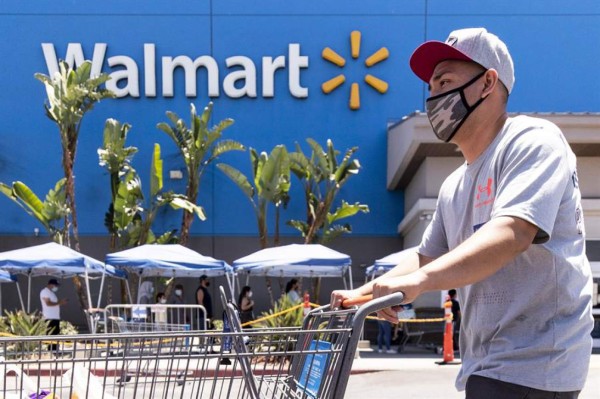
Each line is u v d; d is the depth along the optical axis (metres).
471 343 1.83
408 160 12.66
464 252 1.47
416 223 13.12
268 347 1.89
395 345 12.12
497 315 1.70
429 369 8.64
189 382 1.98
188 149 14.20
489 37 1.77
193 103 15.20
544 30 14.70
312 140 13.73
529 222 1.47
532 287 1.64
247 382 1.76
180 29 15.14
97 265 10.86
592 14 14.64
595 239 11.55
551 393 1.61
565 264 1.63
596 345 11.30
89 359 1.73
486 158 1.76
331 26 15.10
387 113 15.04
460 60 1.78
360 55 15.11
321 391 1.73
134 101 15.16
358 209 13.91
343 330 1.67
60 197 13.66
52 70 14.97
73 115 13.04
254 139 15.16
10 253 10.38
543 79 14.64
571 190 1.66
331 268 12.34
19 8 15.02
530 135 1.64
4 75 14.98
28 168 14.97
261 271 12.59
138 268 11.74
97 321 10.02
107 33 15.09
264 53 15.16
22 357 1.87
